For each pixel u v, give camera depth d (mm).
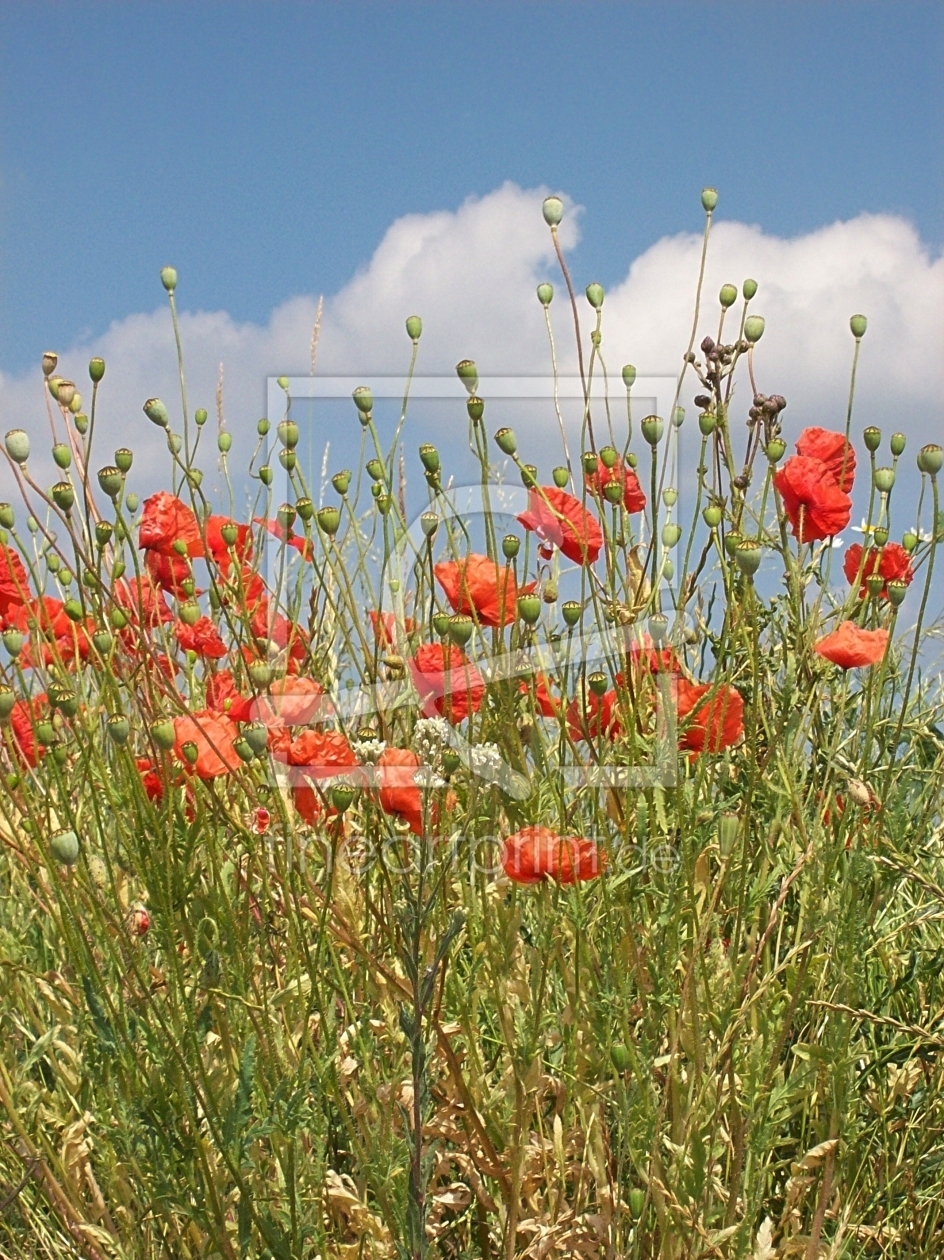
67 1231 1369
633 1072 1341
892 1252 1422
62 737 1450
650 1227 1352
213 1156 1322
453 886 1404
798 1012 1433
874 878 1417
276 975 1415
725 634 1410
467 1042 1358
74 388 1426
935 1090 1432
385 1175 1303
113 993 1361
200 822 1332
